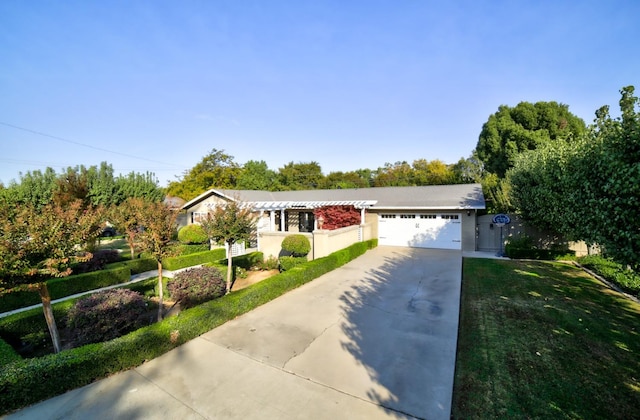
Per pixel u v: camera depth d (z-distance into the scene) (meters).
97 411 3.99
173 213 8.38
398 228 17.92
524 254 13.70
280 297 8.59
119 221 14.18
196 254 14.44
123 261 13.44
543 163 11.29
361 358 5.22
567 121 24.02
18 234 5.12
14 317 6.72
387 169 50.00
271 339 6.01
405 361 5.09
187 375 4.81
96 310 6.03
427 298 8.34
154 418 3.84
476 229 16.36
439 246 16.86
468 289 9.28
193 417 3.84
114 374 4.88
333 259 11.78
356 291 9.07
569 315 6.97
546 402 3.97
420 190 19.41
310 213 22.00
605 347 5.44
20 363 4.35
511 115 26.91
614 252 4.60
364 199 19.25
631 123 4.34
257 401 4.13
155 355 5.38
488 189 23.72
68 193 15.33
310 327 6.55
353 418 3.76
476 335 6.07
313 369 4.90
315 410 3.92
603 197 5.06
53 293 9.64
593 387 4.28
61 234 5.56
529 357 5.16
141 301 6.91
